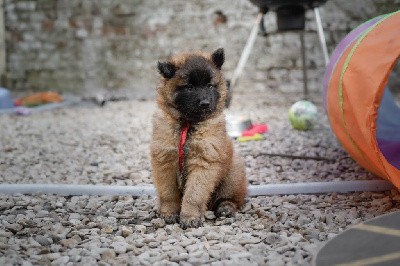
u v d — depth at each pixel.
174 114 1.08
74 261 0.94
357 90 1.14
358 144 1.20
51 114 2.60
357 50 1.20
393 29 1.16
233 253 0.96
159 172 1.10
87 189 1.33
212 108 1.06
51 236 1.04
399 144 1.35
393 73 2.89
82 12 3.17
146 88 3.16
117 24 3.15
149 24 3.12
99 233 1.08
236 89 3.01
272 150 1.71
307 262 0.91
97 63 3.20
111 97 3.05
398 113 1.64
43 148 1.81
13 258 0.94
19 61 3.27
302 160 1.59
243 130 1.89
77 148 1.81
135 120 2.33
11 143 1.90
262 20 2.35
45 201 1.27
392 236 0.92
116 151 1.76
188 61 1.09
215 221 1.12
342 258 0.86
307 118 1.98
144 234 1.06
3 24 3.23
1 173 1.51
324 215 1.12
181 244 1.00
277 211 1.17
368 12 2.90
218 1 3.03
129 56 3.16
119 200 1.29
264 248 0.98
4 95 2.70
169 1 3.09
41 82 3.26
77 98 3.08
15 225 1.09
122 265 0.92
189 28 3.08
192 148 1.07
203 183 1.08
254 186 1.31
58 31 3.21
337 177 1.41
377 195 1.26
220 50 1.12
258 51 2.98
